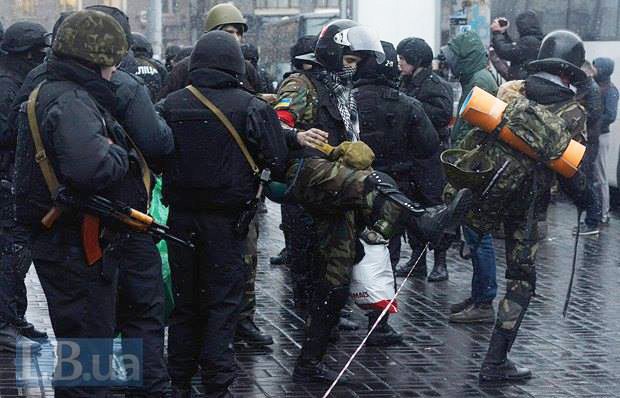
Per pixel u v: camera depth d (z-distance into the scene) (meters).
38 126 7.82
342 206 10.01
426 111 15.03
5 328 11.58
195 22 64.81
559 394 10.42
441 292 15.18
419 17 26.80
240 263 9.44
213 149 9.18
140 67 14.52
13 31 11.05
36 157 7.80
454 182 10.53
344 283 10.46
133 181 8.16
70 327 8.02
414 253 16.19
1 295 11.52
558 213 22.92
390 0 26.77
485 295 13.30
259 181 9.37
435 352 11.94
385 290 11.14
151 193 9.02
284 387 10.49
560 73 11.10
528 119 10.35
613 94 21.44
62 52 7.89
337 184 9.87
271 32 53.97
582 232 20.16
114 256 8.05
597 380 10.92
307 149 10.05
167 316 10.07
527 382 10.81
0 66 11.08
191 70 9.34
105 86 7.94
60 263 7.95
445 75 23.16
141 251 8.48
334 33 10.70
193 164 9.18
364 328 13.01
